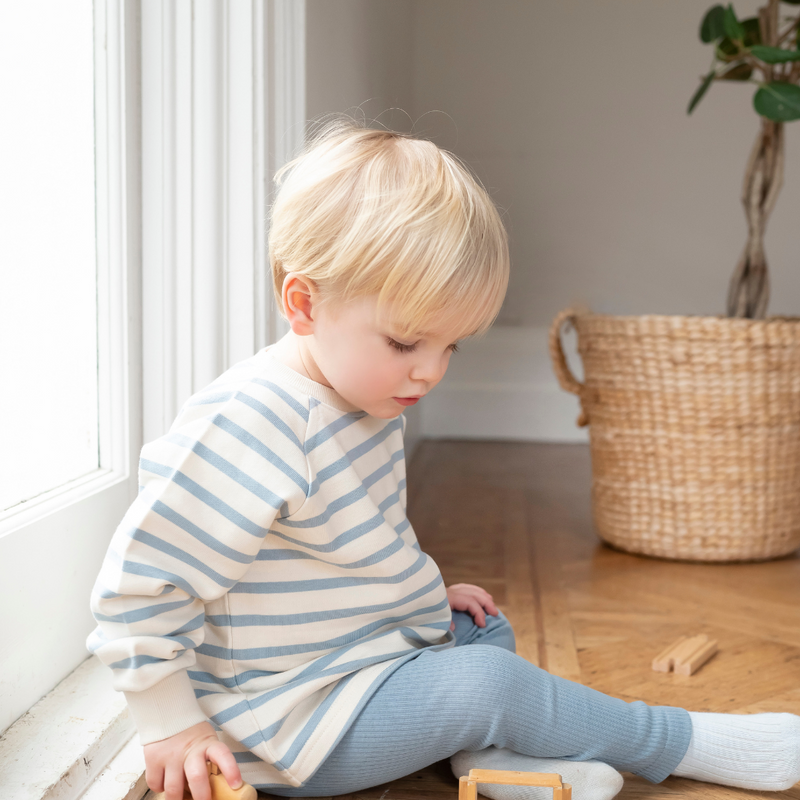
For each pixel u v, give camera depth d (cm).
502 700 69
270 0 104
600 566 152
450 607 91
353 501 74
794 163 288
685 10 288
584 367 166
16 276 81
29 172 83
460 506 199
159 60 100
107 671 90
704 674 102
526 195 301
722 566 154
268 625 73
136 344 103
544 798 70
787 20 168
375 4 184
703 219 295
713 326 148
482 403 304
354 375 70
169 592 67
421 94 301
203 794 65
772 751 76
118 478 100
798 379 152
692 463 153
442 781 78
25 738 75
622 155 295
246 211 104
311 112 119
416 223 66
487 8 295
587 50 293
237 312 105
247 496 68
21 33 80
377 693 71
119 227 99
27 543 80
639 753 75
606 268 300
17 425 83
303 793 74
